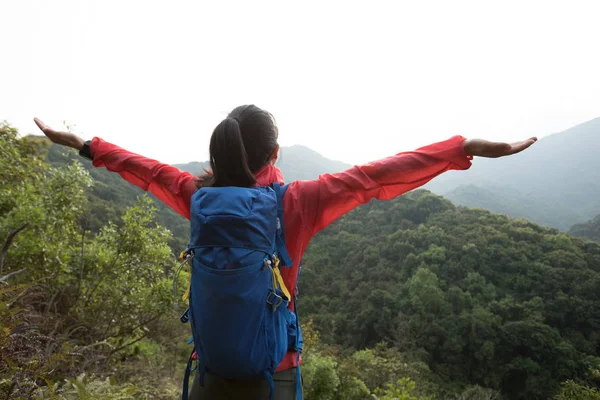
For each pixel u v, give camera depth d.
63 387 1.48
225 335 0.71
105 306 3.62
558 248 38.41
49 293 3.12
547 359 28.23
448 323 30.62
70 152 3.93
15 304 1.84
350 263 42.03
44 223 3.45
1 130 3.99
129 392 1.52
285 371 0.85
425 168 0.85
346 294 37.59
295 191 0.85
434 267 36.00
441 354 29.41
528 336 28.58
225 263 0.74
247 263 0.74
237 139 0.85
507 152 0.80
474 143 0.83
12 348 1.46
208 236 0.76
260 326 0.74
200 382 0.85
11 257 3.02
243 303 0.72
